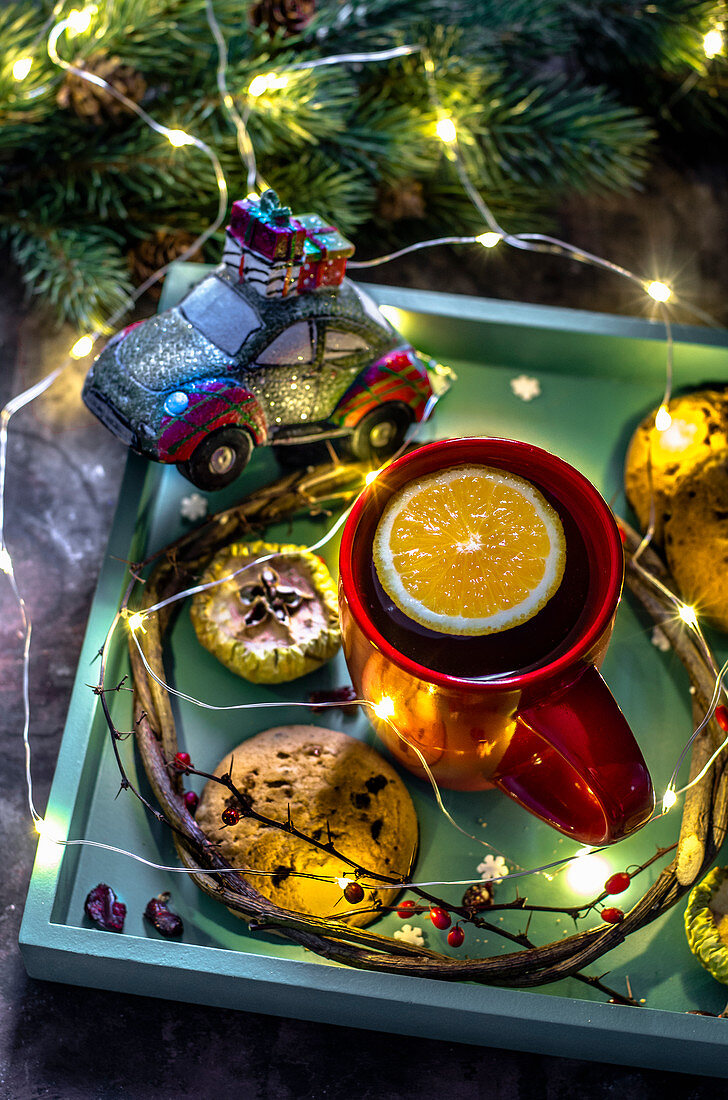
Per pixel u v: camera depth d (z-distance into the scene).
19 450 0.75
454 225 0.82
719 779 0.55
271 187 0.76
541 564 0.50
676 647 0.59
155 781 0.56
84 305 0.73
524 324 0.66
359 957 0.52
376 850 0.55
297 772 0.56
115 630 0.59
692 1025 0.52
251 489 0.64
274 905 0.53
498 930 0.53
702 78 0.85
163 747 0.57
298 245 0.57
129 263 0.78
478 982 0.52
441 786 0.57
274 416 0.61
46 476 0.74
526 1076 0.57
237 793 0.53
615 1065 0.58
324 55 0.77
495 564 0.50
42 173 0.78
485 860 0.56
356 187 0.76
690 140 0.91
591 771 0.48
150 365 0.59
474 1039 0.56
